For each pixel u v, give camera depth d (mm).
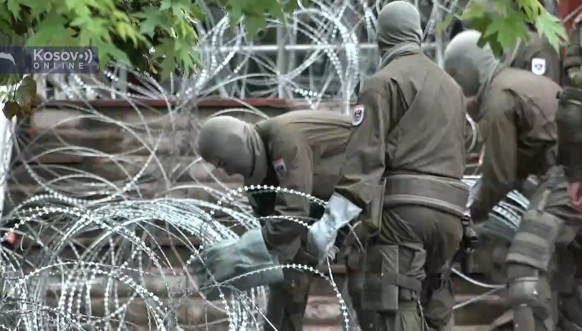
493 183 24547
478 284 27188
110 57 19672
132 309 25750
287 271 24422
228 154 23672
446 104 22156
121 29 17984
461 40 25297
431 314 22859
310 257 24484
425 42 35812
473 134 29016
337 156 23969
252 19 19281
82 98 34219
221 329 25672
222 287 21781
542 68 24891
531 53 24875
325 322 29328
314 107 32844
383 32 22703
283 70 36938
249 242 22781
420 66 22234
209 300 22953
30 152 33531
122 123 32500
